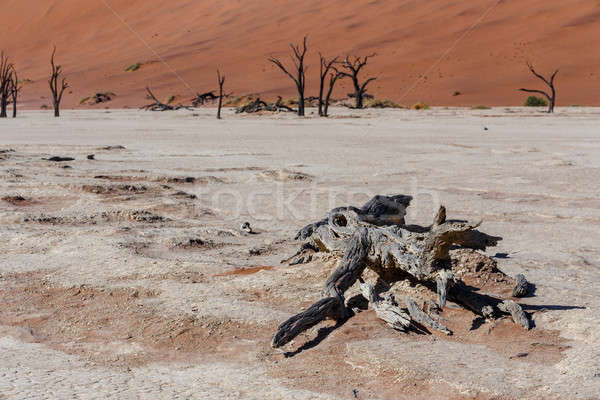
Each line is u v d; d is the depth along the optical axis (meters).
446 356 4.96
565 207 12.15
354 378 4.75
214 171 17.94
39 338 5.77
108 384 4.73
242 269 7.40
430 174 17.31
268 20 132.12
